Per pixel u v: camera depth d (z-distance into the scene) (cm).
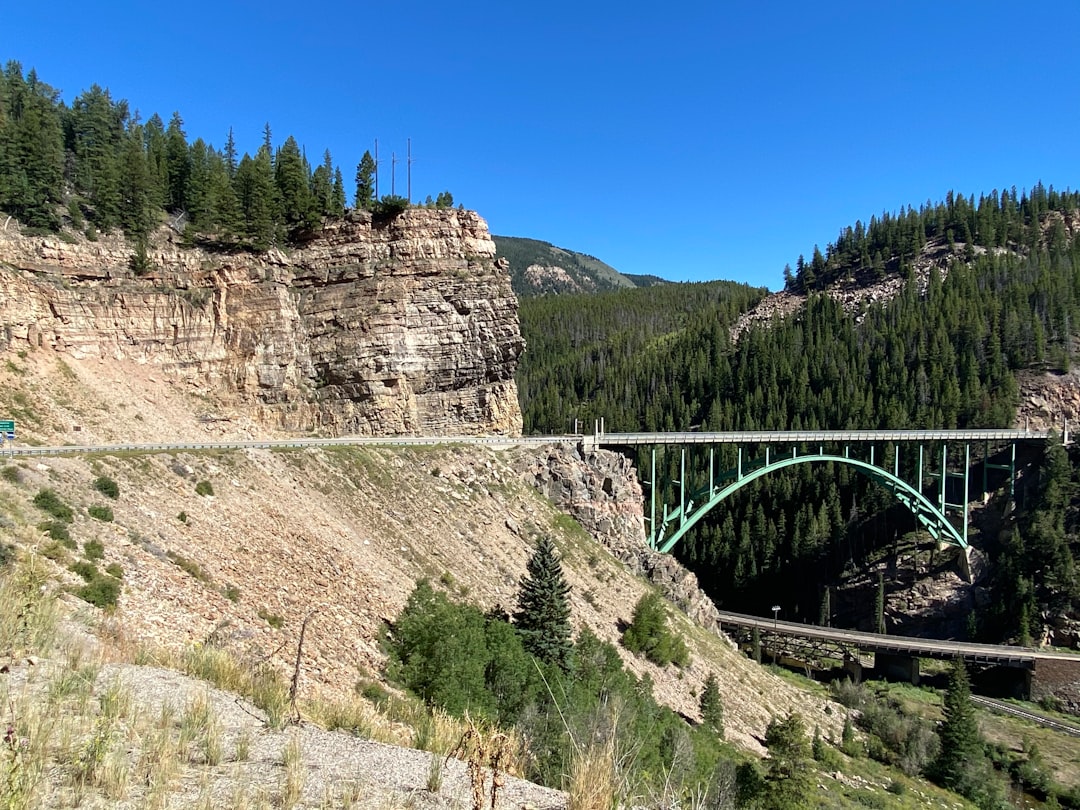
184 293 5412
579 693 2264
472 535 4519
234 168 7412
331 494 3900
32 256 4831
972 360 11512
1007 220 17662
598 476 6216
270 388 5569
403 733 1045
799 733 3441
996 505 9250
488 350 6147
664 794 667
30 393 4288
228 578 2358
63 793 573
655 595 4856
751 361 14162
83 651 1022
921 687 7044
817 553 10025
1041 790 5109
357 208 6084
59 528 2003
